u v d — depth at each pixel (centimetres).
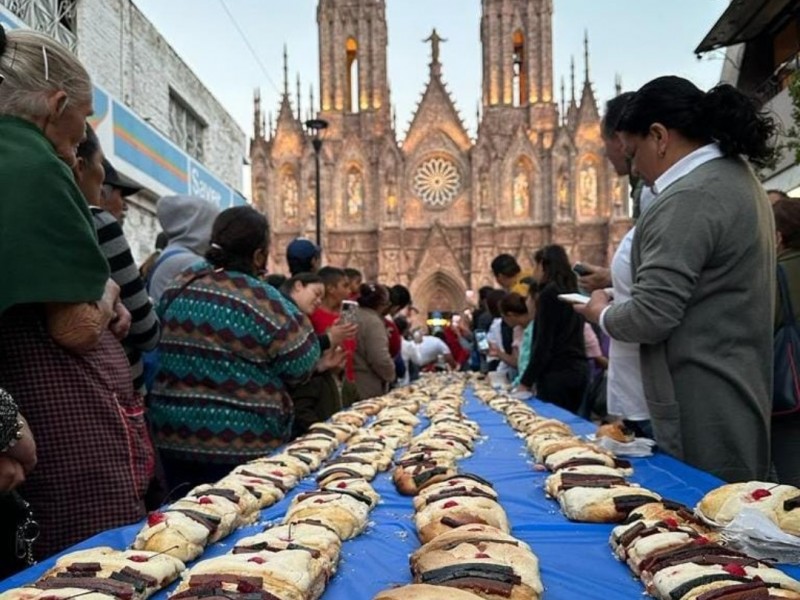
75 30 1371
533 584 243
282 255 5888
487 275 5662
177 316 477
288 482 408
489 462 467
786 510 285
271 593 237
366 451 479
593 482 353
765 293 396
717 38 1530
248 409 471
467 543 272
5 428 254
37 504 327
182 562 286
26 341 327
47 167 303
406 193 5894
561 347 798
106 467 340
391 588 237
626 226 5509
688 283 384
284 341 475
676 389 403
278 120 6028
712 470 390
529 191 5750
